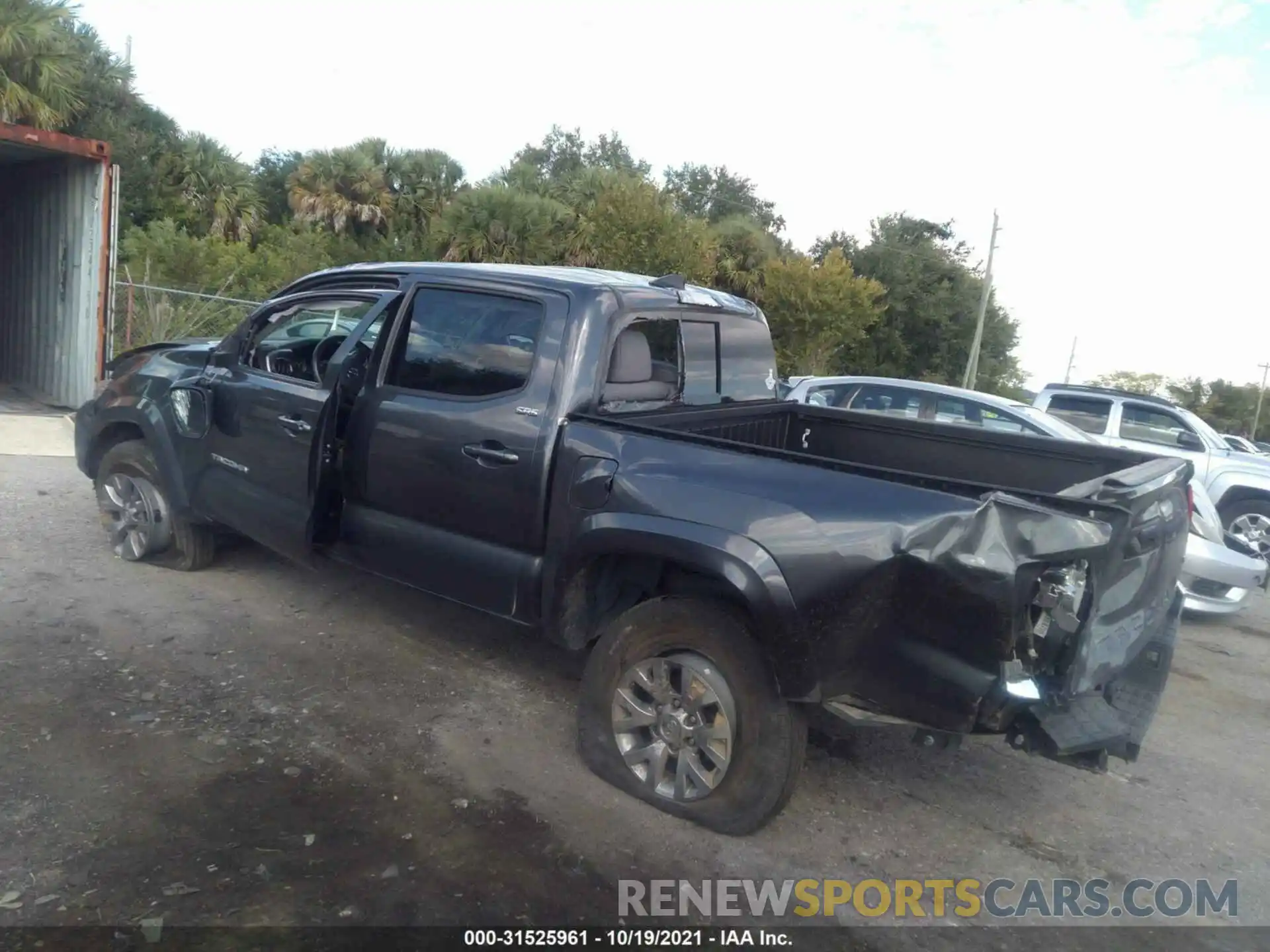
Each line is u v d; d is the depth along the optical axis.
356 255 31.73
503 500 4.05
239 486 5.13
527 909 3.15
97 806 3.48
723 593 3.63
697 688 3.61
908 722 3.30
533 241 25.33
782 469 3.43
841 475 3.32
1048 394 10.84
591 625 4.08
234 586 5.80
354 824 3.52
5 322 13.70
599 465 3.78
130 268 20.25
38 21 18.39
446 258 25.45
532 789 3.86
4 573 5.66
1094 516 3.00
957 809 4.10
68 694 4.30
